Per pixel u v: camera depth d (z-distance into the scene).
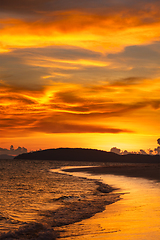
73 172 56.31
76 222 9.28
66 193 19.47
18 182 30.75
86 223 8.84
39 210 12.49
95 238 6.48
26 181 32.38
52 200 15.86
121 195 16.25
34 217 10.79
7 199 16.38
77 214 10.80
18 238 6.93
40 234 7.16
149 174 35.91
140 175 35.19
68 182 29.98
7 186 25.62
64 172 57.88
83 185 26.03
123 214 9.84
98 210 11.66
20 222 9.83
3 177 40.88
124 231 7.02
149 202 12.45
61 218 10.08
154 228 7.16
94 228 7.84
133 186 21.42
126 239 6.11
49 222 9.35
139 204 12.03
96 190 21.05
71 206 12.97
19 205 13.95
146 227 7.34
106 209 11.66
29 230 7.63
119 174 41.16
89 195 17.59
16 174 50.47
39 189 22.61
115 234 6.76
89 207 12.53
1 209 12.70
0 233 7.58
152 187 20.00
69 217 10.24
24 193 19.77
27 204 14.36
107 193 18.25
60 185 26.27
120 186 22.19
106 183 26.22
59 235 7.20
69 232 7.53
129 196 15.34
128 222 8.23
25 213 11.70
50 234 7.14
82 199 15.66
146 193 16.27
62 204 14.17
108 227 7.75
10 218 10.53
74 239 6.61
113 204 12.92
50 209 12.73
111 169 58.25
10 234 7.24
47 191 21.00
